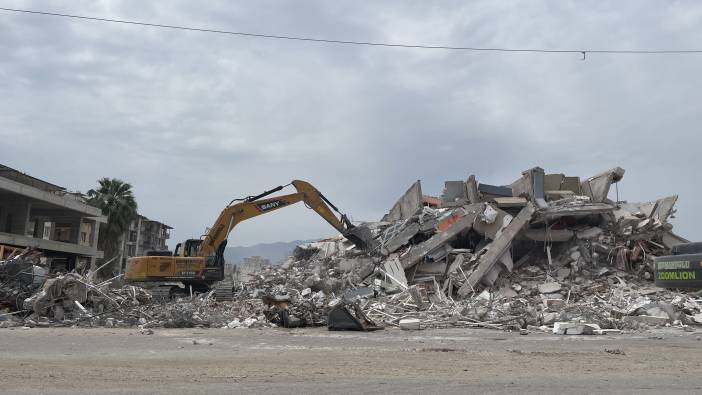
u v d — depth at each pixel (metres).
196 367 9.14
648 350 12.88
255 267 43.66
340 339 15.54
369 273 30.31
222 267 29.25
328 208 31.25
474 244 32.69
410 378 8.09
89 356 10.80
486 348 13.19
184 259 28.38
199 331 18.12
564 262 30.83
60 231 60.44
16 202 47.03
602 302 25.75
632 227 31.86
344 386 7.23
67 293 20.70
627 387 7.32
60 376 7.87
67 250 52.28
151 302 25.06
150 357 10.73
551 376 8.45
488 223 31.69
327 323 19.70
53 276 23.06
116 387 7.00
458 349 12.80
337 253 34.69
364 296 27.03
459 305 24.44
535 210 31.59
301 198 30.89
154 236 95.19
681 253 8.73
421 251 30.64
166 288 28.75
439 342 14.85
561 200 32.84
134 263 28.45
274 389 6.91
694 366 9.95
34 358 10.25
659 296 25.48
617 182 35.75
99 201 57.88
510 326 19.75
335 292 28.62
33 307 20.05
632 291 27.19
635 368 9.59
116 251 58.78
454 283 29.08
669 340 16.06
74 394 6.43
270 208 30.58
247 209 30.27
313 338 15.77
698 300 24.17
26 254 26.94
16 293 21.28
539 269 30.77
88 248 55.25
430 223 32.72
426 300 26.17
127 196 59.34
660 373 8.95
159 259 28.14
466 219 31.72
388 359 10.62
